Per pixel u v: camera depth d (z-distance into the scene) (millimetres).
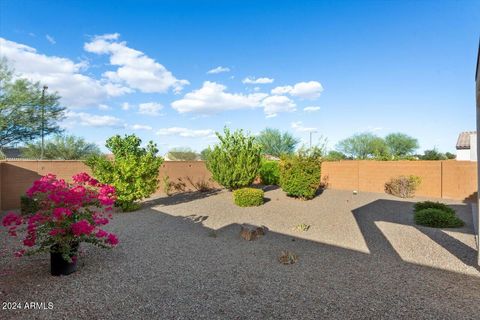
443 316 3602
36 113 24281
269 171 19875
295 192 13516
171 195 15523
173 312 3689
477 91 4824
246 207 11844
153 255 5957
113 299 4023
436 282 4621
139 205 11594
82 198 5059
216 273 5008
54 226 4758
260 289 4367
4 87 22750
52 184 5039
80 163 13391
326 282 4629
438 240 7039
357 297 4105
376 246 6637
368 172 17172
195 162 17875
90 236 5145
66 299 4016
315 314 3648
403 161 15781
